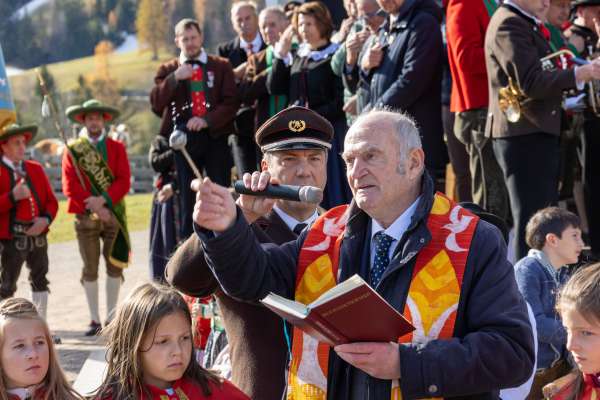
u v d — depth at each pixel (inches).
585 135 321.7
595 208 324.5
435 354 135.4
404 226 149.9
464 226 147.4
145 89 1518.2
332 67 352.5
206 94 386.6
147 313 159.9
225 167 390.9
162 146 394.0
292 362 154.3
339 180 345.7
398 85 311.3
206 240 143.0
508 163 287.7
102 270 566.6
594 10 349.4
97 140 434.9
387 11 321.1
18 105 1482.5
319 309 128.6
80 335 396.2
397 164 146.9
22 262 414.0
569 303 148.2
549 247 240.1
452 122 351.9
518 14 287.9
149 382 162.7
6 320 177.3
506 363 136.3
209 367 208.8
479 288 142.9
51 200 422.9
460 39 315.6
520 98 283.4
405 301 144.6
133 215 900.0
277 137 194.2
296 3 437.7
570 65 300.0
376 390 144.0
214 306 209.9
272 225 187.5
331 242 155.9
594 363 147.0
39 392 178.9
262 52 394.0
